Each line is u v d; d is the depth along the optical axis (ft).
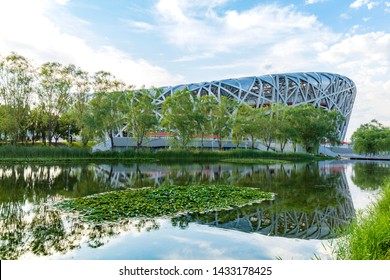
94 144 177.88
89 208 33.42
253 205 37.78
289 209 36.04
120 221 28.94
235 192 45.44
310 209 36.22
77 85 130.31
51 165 90.84
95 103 126.00
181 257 20.49
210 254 21.17
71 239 23.89
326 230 27.76
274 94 252.01
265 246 23.08
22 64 116.57
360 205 38.99
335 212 34.91
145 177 67.21
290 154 155.33
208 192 44.24
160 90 140.56
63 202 37.09
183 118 134.31
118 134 183.83
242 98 245.86
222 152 139.13
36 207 34.47
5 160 97.50
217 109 148.87
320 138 171.22
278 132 153.89
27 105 119.85
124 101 132.05
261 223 29.73
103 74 131.64
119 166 94.68
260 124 154.30
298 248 22.84
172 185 51.44
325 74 281.54
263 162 124.98
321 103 273.75
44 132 147.54
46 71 122.93
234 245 23.18
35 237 24.26
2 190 46.88
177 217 30.91
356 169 97.66
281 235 25.98
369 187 55.11
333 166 112.47
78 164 97.19
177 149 139.33
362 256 17.12
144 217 30.40
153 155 130.11
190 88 238.48
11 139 133.90
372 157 179.52
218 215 32.32
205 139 182.91
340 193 48.16
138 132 138.21
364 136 172.14
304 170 91.76
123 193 42.42
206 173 78.38
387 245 18.33
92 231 25.91
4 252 21.12
